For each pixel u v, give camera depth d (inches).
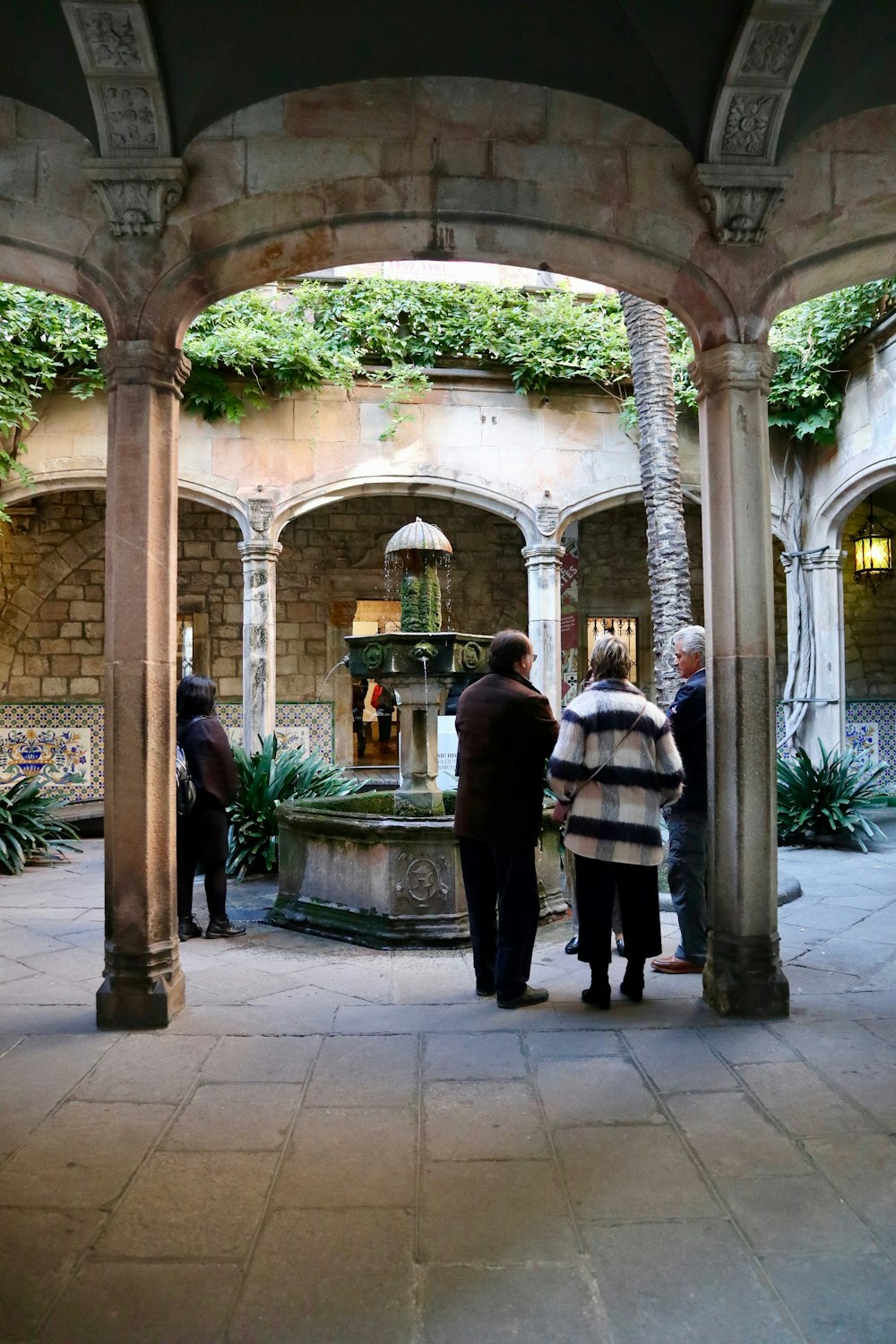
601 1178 104.0
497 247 171.2
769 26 148.3
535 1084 130.3
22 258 165.2
